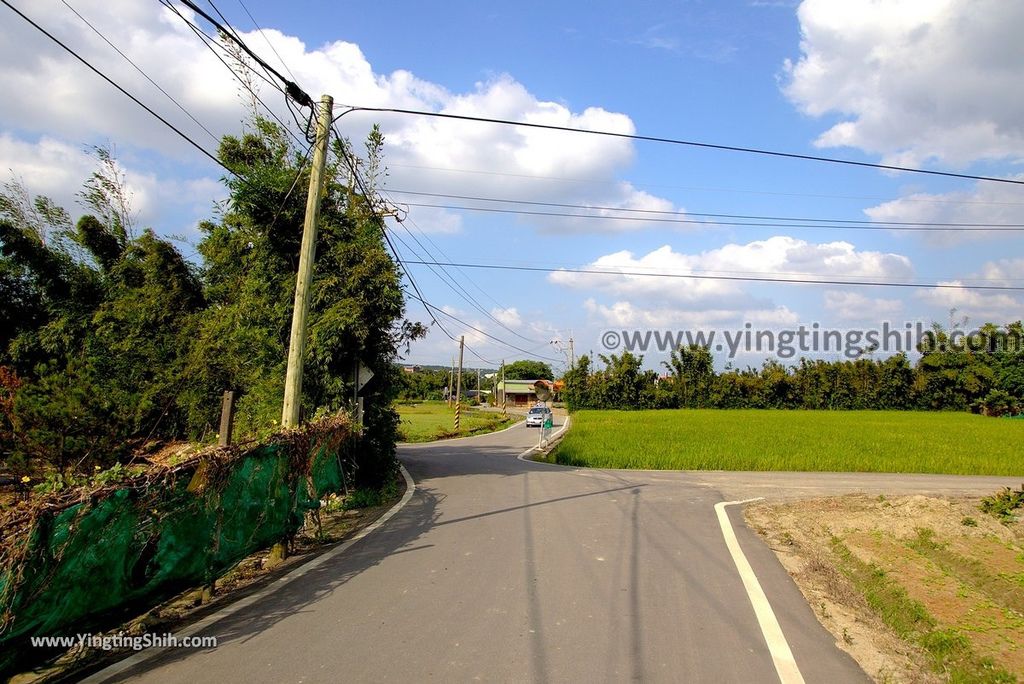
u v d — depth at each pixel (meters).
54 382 10.86
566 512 10.44
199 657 4.55
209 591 5.95
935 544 8.84
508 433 44.38
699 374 71.94
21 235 19.23
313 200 9.92
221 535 6.02
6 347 19.20
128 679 4.19
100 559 4.46
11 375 11.90
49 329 18.48
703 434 31.41
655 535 8.74
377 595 6.01
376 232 15.45
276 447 7.27
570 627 5.13
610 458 20.64
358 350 14.01
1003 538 9.38
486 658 4.50
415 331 15.35
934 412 61.34
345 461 12.00
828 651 4.76
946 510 11.07
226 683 4.11
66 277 20.38
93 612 4.44
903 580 7.09
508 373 132.25
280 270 14.06
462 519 9.91
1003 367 57.88
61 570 4.09
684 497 12.35
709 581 6.54
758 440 27.72
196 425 16.23
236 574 6.93
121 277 20.42
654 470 18.25
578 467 18.92
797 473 18.14
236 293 15.93
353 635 4.96
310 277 9.78
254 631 5.07
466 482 14.70
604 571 6.85
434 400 124.69
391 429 15.48
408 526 9.45
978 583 7.46
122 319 18.69
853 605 6.05
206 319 16.53
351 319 12.91
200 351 15.58
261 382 13.39
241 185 13.15
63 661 4.50
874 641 5.07
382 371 15.29
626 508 10.90
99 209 21.58
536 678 4.18
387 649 4.67
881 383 66.00
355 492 12.02
